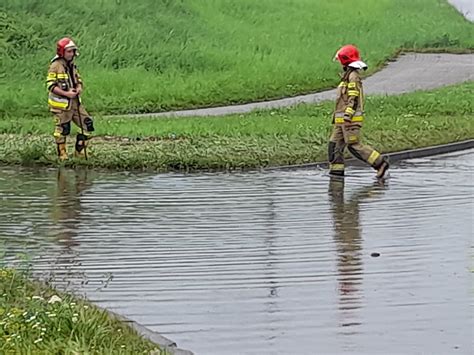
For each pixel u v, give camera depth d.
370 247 9.67
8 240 10.12
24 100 27.64
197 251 9.53
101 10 37.38
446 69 35.03
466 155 17.84
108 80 30.58
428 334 6.79
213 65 34.31
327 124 20.64
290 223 10.99
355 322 7.08
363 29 44.16
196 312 7.38
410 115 22.44
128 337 6.32
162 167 15.52
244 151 16.47
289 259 9.16
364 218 11.29
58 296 7.11
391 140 18.11
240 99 29.34
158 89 29.73
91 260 9.17
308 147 17.03
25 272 8.37
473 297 7.75
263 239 10.10
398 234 10.33
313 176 14.87
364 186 13.85
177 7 40.38
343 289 8.02
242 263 9.00
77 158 15.84
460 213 11.62
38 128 21.16
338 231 10.52
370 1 51.25
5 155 16.36
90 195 13.05
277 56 36.47
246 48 37.56
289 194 13.12
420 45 41.12
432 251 9.48
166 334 6.82
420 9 51.78
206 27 39.31
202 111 26.98
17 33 34.06
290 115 23.42
